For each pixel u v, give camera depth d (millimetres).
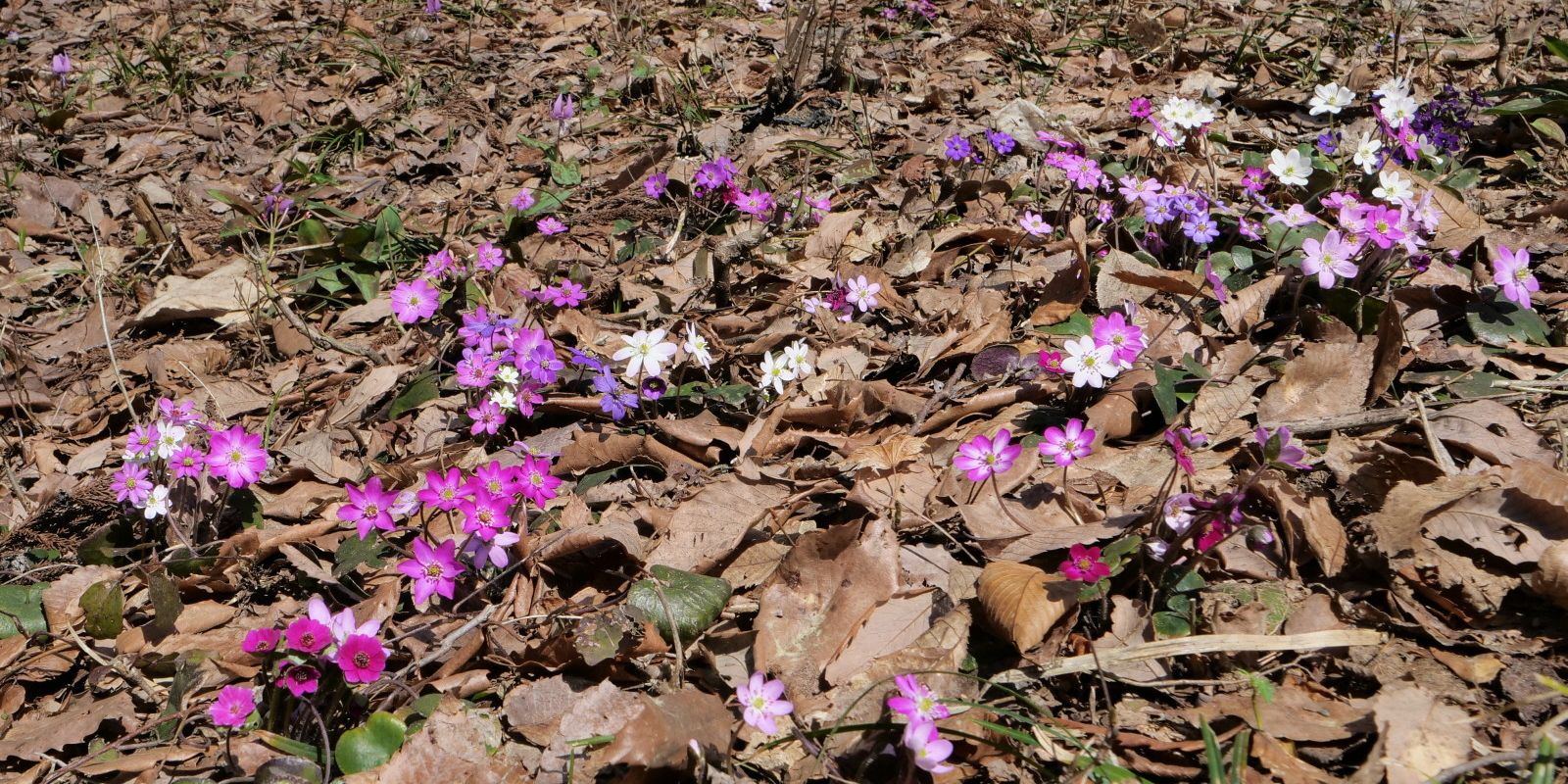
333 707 684
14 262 1254
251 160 1476
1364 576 706
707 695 666
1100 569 663
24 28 2076
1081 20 1623
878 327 977
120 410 1008
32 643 792
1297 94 1300
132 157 1507
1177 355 864
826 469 812
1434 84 1310
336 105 1585
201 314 1114
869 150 1258
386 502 745
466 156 1397
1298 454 664
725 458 869
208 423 921
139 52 1901
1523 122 1129
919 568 738
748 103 1468
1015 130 1219
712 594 722
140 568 809
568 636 694
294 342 1065
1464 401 786
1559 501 698
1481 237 920
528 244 1160
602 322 1006
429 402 949
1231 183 1093
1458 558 693
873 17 1713
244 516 854
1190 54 1438
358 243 1165
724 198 1112
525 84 1613
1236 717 648
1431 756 617
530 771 661
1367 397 801
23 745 716
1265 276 943
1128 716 660
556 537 766
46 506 904
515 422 915
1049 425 821
